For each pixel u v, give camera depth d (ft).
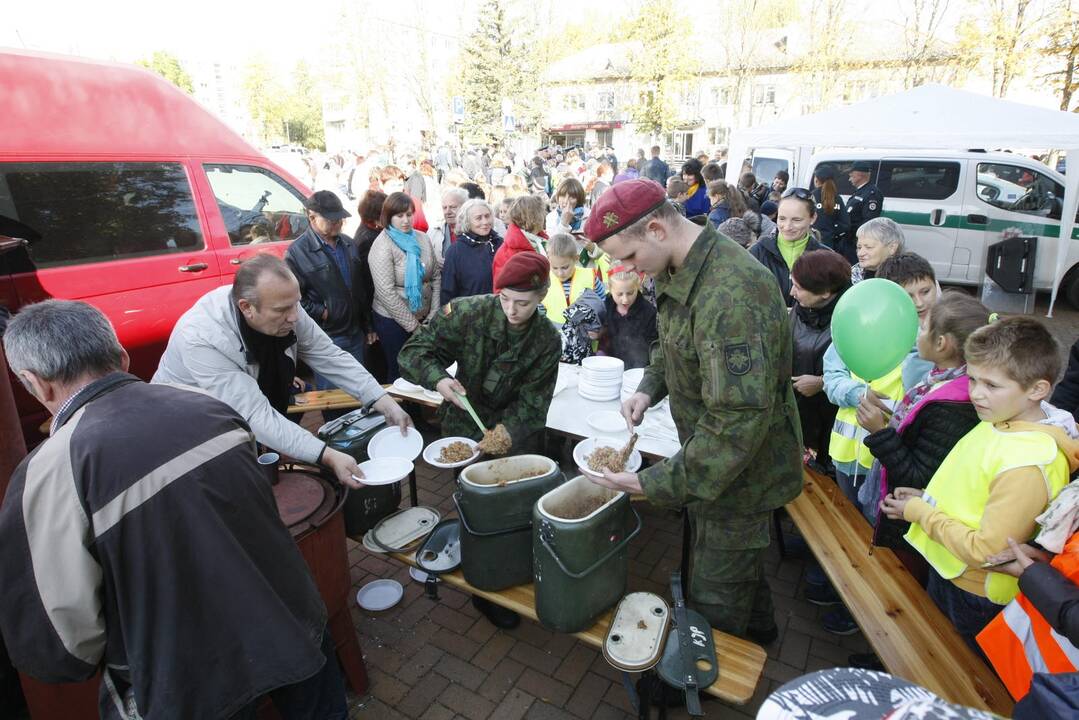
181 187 14.42
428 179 28.22
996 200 25.39
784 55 81.30
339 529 6.84
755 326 5.21
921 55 50.52
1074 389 8.16
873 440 6.84
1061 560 4.71
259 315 6.74
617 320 11.58
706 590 6.49
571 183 19.75
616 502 6.16
